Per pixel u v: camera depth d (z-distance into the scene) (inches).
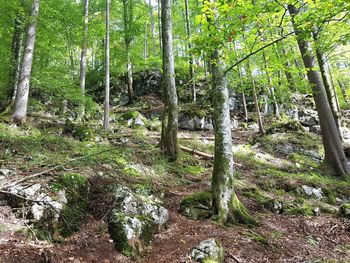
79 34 639.1
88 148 357.4
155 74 960.9
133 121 669.9
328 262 217.6
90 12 818.8
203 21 237.9
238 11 226.8
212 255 194.7
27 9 553.3
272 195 358.6
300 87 548.1
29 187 209.8
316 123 829.2
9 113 495.2
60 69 581.6
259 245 228.7
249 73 654.5
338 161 495.2
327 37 410.9
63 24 609.9
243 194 335.9
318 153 599.5
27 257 159.8
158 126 680.4
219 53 284.7
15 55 573.3
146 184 287.9
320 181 434.9
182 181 351.9
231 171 275.3
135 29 815.1
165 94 430.6
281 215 307.4
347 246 252.5
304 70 365.4
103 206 225.9
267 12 230.5
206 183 360.2
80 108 600.4
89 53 1275.8
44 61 642.2
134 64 928.9
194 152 467.2
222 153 275.0
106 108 569.6
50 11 565.3
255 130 752.3
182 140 542.0
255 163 486.6
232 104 850.1
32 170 239.9
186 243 213.6
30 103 586.2
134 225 208.5
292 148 603.2
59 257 168.7
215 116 283.1
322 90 512.1
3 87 568.7
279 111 830.5
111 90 910.4
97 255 184.1
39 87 526.9
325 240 261.1
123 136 504.4
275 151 590.6
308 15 228.4
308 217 312.0
